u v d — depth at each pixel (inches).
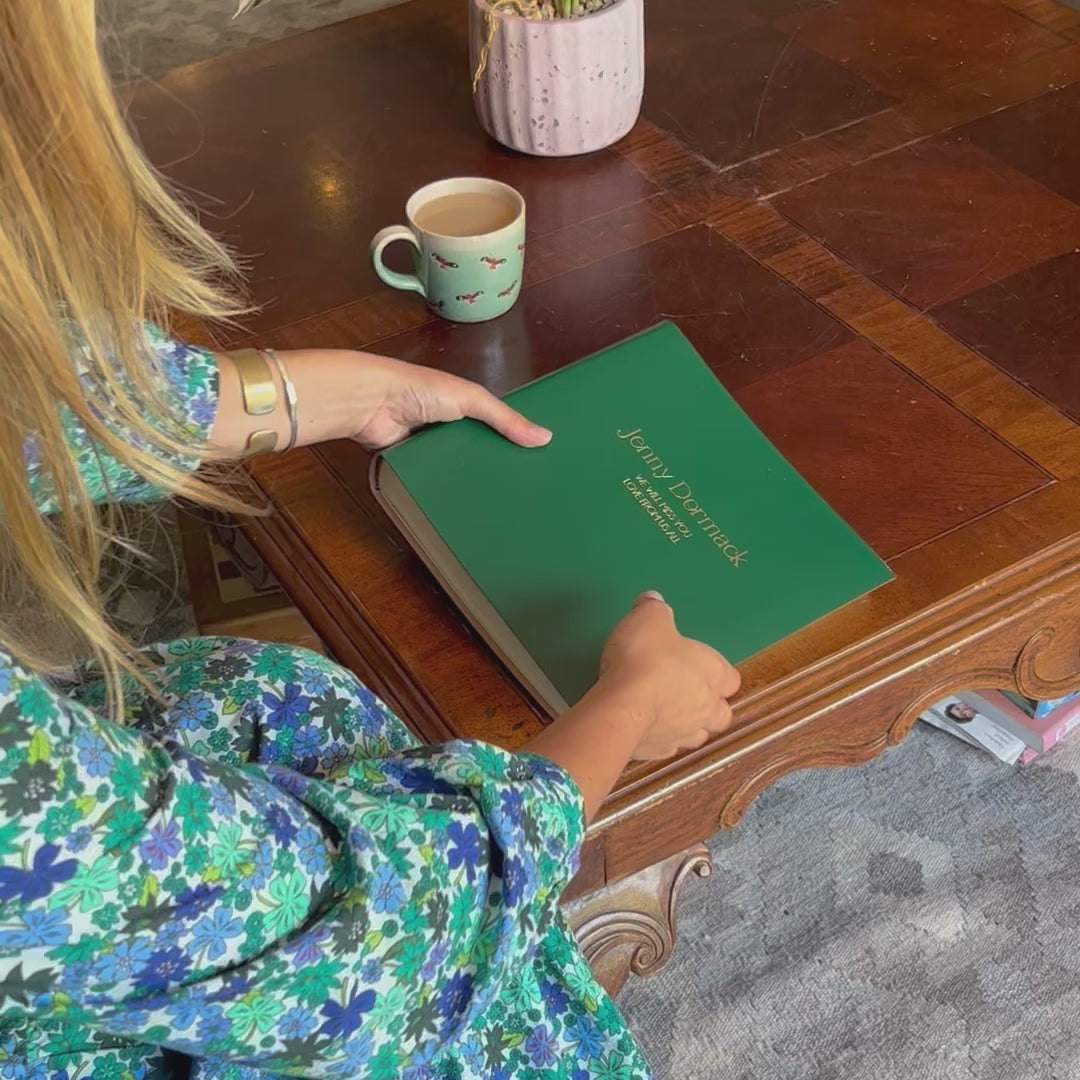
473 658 32.9
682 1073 49.8
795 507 34.0
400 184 48.5
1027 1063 49.2
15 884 16.7
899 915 53.9
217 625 58.7
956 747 60.1
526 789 23.3
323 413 35.1
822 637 32.4
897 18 55.5
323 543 36.0
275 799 20.3
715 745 31.3
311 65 55.5
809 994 51.6
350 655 33.9
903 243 43.8
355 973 20.2
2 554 23.3
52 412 21.0
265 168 49.7
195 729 27.4
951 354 39.4
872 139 48.7
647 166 48.4
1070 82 50.8
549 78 46.3
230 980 18.9
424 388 35.7
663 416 36.4
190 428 32.1
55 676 26.8
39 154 19.8
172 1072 23.9
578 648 30.8
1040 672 36.1
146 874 17.8
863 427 37.3
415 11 58.7
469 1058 28.5
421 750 23.7
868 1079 49.1
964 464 36.1
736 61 53.7
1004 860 55.6
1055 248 43.1
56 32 18.8
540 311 42.3
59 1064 23.3
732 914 54.4
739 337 40.6
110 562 65.2
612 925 36.4
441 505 34.0
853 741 33.8
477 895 22.0
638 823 31.4
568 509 33.9
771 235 44.7
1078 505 34.8
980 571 33.5
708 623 31.5
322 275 44.7
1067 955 52.2
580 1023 30.1
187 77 55.1
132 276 24.3
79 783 17.3
